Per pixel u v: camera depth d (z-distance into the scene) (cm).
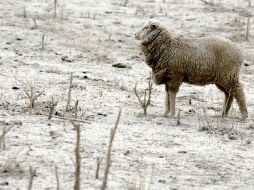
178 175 2988
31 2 8231
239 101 4300
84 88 4822
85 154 3169
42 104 4228
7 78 4925
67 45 6381
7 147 3173
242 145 3650
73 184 2705
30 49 6109
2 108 4028
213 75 4219
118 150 3309
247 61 6356
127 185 2673
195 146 3534
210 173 3066
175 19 7838
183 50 4159
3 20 7175
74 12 7875
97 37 6875
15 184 2658
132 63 6009
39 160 3009
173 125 4006
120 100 4622
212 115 4441
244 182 2967
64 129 3625
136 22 7625
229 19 7969
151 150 3372
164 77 4231
